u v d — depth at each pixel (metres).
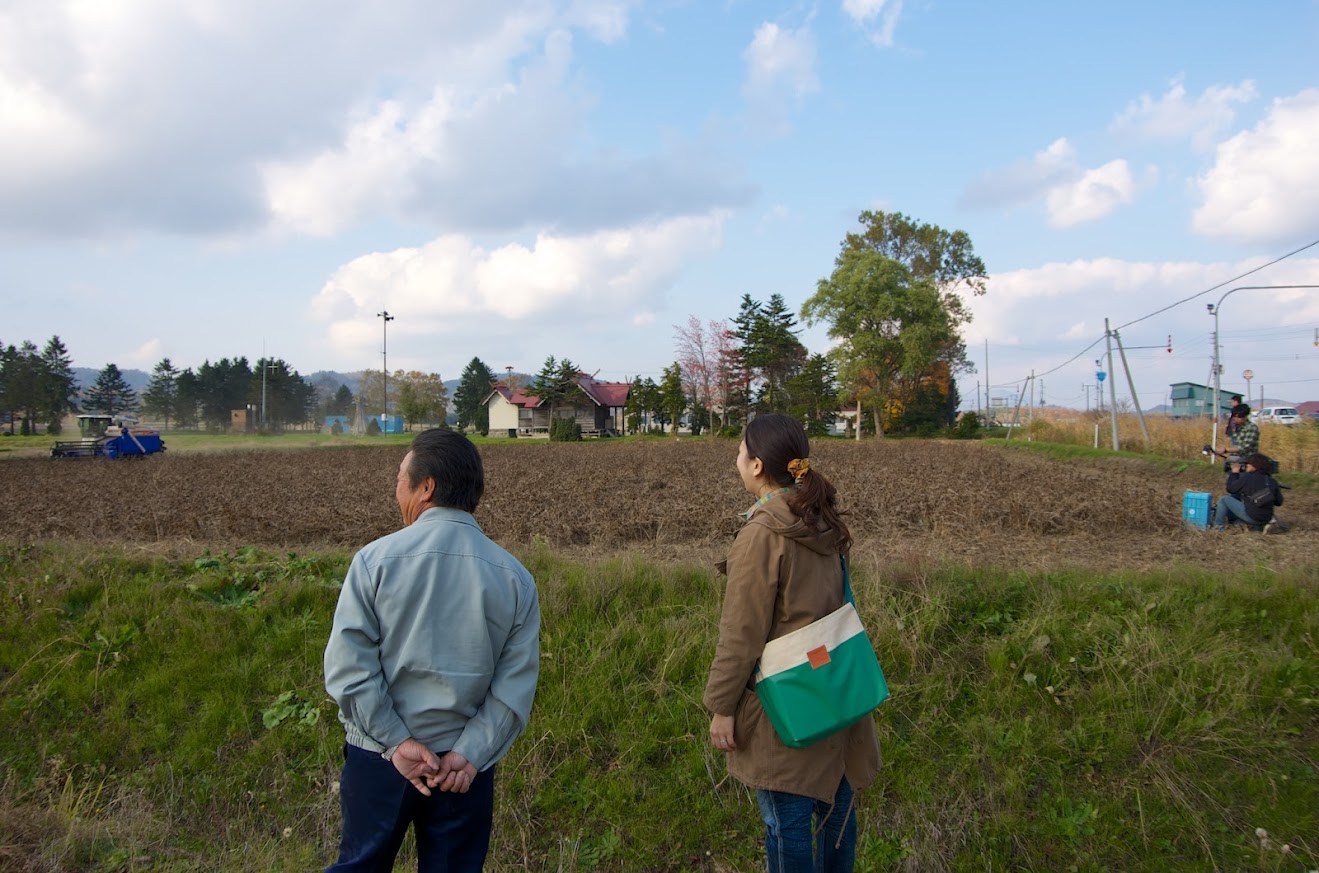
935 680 4.76
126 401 90.94
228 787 4.22
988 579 6.04
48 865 3.42
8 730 4.62
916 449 34.88
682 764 4.21
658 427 75.19
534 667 2.48
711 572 6.65
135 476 22.98
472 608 2.34
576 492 16.17
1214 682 4.60
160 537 12.03
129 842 3.66
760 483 2.76
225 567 6.90
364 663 2.24
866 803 3.87
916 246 62.06
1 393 73.94
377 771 2.30
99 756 4.45
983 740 4.27
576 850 3.67
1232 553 9.33
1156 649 4.84
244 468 26.08
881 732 4.33
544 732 4.39
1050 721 4.41
